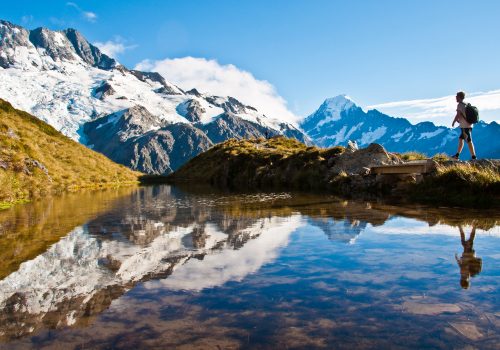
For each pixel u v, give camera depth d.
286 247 6.76
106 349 3.15
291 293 4.37
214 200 17.86
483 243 6.57
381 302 4.03
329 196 17.61
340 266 5.44
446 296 4.14
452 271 5.02
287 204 14.55
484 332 3.31
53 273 5.36
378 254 6.05
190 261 5.93
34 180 25.66
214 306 4.03
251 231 8.49
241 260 5.93
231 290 4.52
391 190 16.92
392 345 3.12
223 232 8.48
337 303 4.03
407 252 6.11
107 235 8.33
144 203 16.97
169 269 5.48
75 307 4.08
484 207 11.25
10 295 4.49
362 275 4.98
